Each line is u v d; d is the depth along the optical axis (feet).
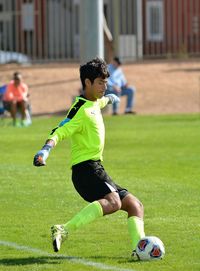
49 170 146.72
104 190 81.66
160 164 154.51
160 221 102.53
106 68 83.05
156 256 82.43
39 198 119.65
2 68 325.21
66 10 365.20
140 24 359.05
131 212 83.05
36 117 276.00
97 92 82.99
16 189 127.13
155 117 261.24
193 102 289.53
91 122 82.69
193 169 147.54
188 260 82.99
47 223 102.73
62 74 315.17
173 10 375.25
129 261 82.53
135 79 309.83
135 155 168.35
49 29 362.74
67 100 292.40
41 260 83.82
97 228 98.84
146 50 374.02
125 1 360.28
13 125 244.63
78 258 84.48
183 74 314.76
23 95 245.04
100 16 270.05
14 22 363.56
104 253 86.43
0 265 81.76
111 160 160.45
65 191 125.08
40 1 361.92
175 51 372.58
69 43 363.15
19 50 363.97
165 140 196.03
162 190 125.39
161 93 296.92
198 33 374.02
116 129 224.94
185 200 117.08
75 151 83.20
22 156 167.94
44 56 362.12
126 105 276.41
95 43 269.23
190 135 206.69
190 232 96.17
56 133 80.89
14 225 101.60
